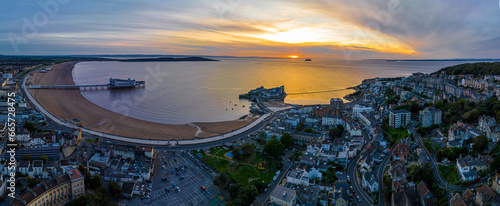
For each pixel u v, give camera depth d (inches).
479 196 7711.6
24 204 7598.4
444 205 7844.5
